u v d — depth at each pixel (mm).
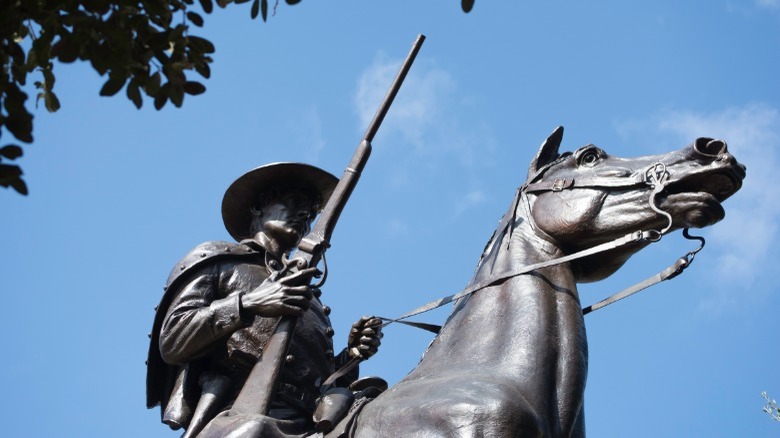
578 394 8969
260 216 10562
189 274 10039
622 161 9711
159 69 7793
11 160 7262
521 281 9383
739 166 9453
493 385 8727
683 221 9391
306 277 9727
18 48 7574
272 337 9570
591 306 9703
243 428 8984
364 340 9961
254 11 7859
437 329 9930
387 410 8898
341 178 10312
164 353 9789
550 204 9680
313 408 9758
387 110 10625
